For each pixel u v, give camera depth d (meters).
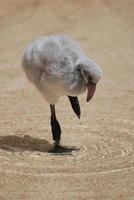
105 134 15.09
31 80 13.32
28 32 28.58
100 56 24.48
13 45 26.59
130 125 15.93
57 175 12.24
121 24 29.28
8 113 17.11
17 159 13.16
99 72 12.48
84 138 14.73
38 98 18.94
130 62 23.62
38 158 13.23
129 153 13.69
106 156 13.45
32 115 16.92
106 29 28.58
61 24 29.67
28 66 13.12
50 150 13.83
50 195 11.22
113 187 11.67
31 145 14.19
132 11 31.09
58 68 12.53
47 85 12.88
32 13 31.27
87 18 30.38
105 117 16.69
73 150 13.80
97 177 12.16
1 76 21.95
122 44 26.30
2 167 12.66
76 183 11.83
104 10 31.33
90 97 12.61
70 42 13.06
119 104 18.09
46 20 30.28
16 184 11.76
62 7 31.94
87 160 13.16
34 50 12.90
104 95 19.17
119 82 20.86
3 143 14.30
